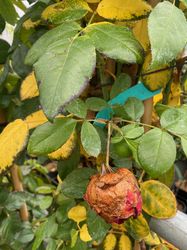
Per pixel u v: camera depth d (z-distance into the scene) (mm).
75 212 298
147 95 268
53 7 232
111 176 215
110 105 262
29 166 556
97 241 283
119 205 209
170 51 176
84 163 323
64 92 171
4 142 255
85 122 235
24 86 272
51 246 332
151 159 221
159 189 263
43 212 474
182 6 250
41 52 194
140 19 225
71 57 179
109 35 193
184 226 259
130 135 244
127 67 288
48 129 232
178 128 230
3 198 384
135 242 307
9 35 424
